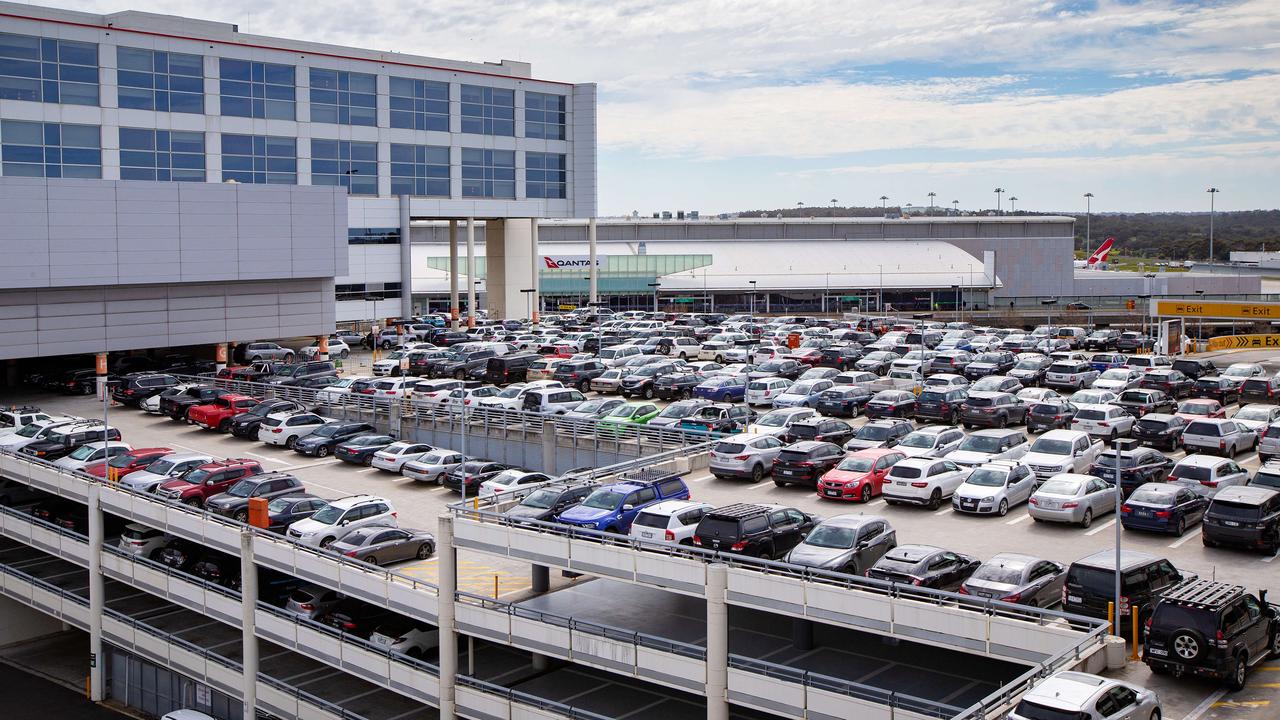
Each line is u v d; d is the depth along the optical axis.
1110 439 50.91
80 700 45.88
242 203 80.25
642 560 29.59
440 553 33.16
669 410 55.69
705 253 165.00
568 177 111.19
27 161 81.38
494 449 58.94
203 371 81.50
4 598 52.16
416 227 156.25
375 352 86.81
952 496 41.50
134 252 74.81
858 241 176.88
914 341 89.75
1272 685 25.12
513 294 117.50
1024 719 20.95
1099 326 131.25
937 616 25.09
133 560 43.22
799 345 86.81
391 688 34.66
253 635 38.47
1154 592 28.05
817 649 31.25
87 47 83.38
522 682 35.00
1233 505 34.47
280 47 93.88
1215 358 90.69
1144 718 21.84
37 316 71.50
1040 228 183.25
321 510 41.06
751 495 43.38
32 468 47.56
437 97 102.88
